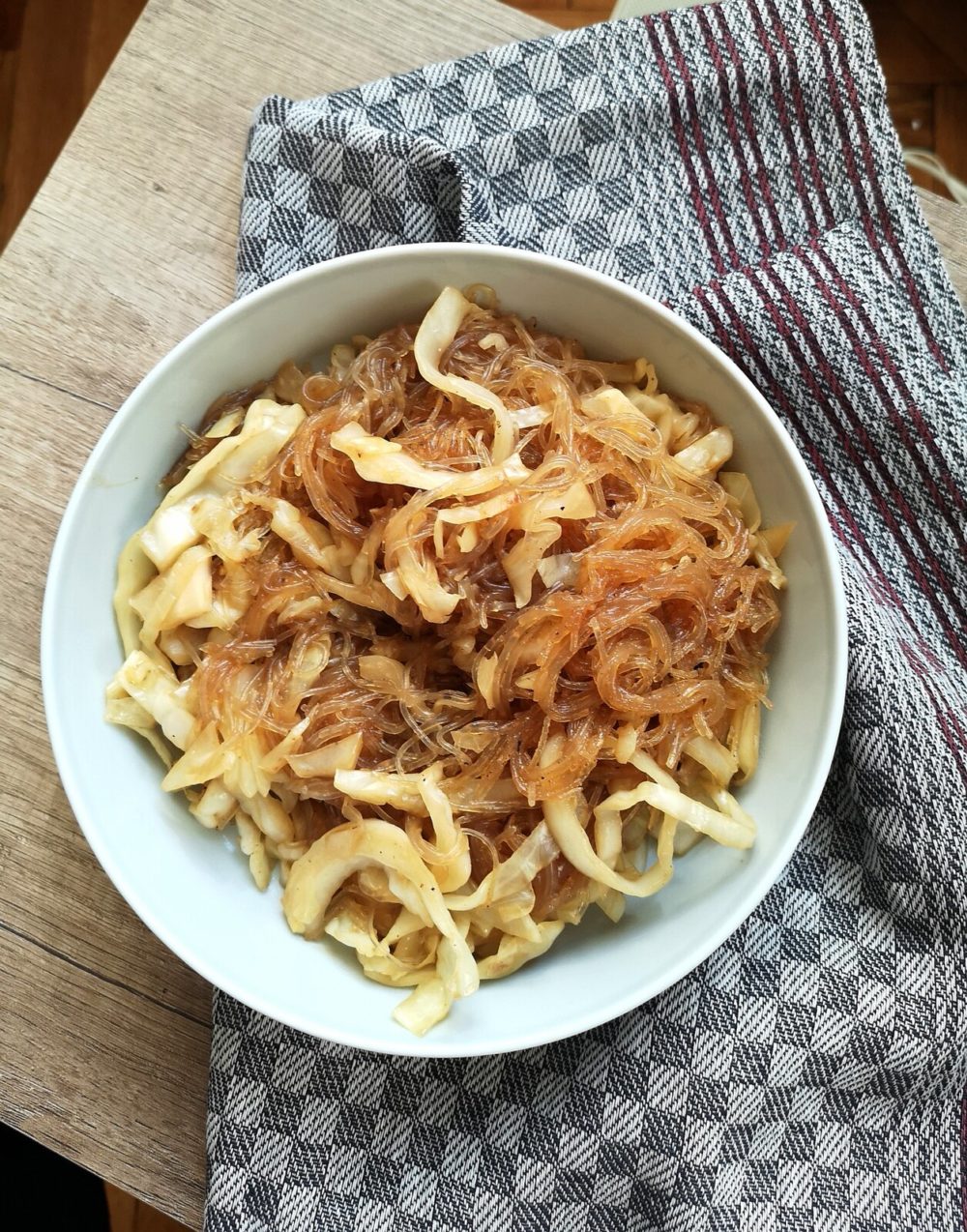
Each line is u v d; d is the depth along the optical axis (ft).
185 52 1.07
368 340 0.93
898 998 0.95
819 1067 0.95
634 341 0.91
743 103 1.03
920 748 0.94
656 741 0.86
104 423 1.03
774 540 0.90
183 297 1.04
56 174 1.05
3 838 1.00
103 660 0.88
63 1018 0.98
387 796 0.84
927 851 0.94
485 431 0.88
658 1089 0.94
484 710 0.86
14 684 1.01
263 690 0.87
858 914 0.96
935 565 1.01
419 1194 0.94
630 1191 0.94
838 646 0.85
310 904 0.86
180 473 0.91
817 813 0.98
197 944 0.84
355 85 1.08
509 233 1.00
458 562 0.84
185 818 0.90
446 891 0.84
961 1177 0.94
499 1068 0.95
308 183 1.01
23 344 1.03
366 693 0.87
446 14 1.09
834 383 0.98
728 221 1.02
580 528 0.86
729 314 0.97
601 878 0.85
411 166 0.99
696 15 1.03
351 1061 0.95
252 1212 0.93
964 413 0.99
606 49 1.03
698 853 0.91
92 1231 1.35
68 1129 0.97
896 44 1.56
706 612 0.87
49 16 1.67
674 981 0.82
